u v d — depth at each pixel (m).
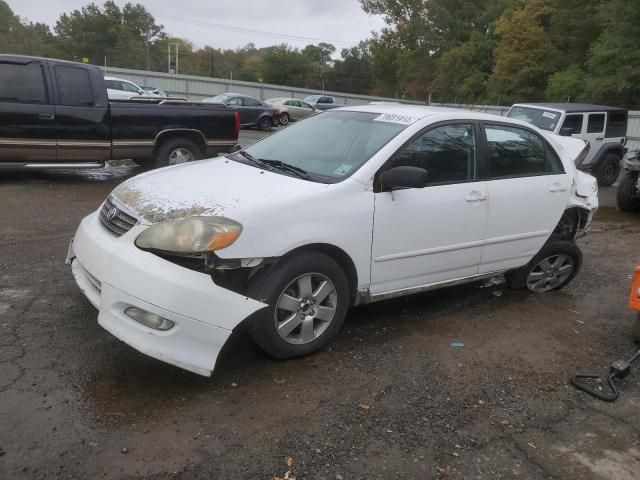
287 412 3.14
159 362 3.54
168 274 3.07
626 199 10.00
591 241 7.83
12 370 3.33
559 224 5.27
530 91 41.81
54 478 2.53
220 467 2.68
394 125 4.19
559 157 5.10
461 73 51.72
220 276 3.31
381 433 3.03
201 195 3.50
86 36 77.12
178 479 2.58
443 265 4.32
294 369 3.60
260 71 76.50
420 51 59.47
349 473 2.71
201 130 9.74
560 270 5.36
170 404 3.13
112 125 8.86
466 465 2.84
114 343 3.73
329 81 73.06
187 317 3.07
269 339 3.48
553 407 3.43
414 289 4.25
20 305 4.21
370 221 3.77
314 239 3.50
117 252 3.22
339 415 3.16
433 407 3.32
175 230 3.13
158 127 9.29
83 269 3.63
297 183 3.72
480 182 4.41
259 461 2.74
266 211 3.35
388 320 4.50
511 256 4.81
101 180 9.71
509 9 48.88
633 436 3.20
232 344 3.86
